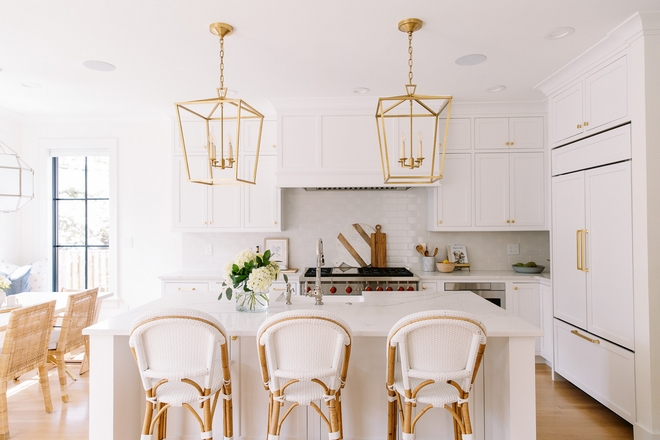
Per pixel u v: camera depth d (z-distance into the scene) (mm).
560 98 3381
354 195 4695
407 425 1853
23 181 3109
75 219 4832
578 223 3125
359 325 2086
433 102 4043
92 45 2760
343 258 4668
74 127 4727
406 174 4062
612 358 2732
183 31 2561
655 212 2430
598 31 2586
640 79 2463
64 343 3109
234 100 2133
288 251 4699
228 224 4383
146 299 4738
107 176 4852
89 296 3406
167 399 1894
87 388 3367
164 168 4727
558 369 3443
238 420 2385
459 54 2932
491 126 4242
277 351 1839
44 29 2527
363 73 3297
